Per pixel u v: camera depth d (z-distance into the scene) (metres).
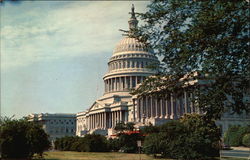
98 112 175.25
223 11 20.16
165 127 58.78
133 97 143.25
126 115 158.88
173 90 24.55
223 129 104.94
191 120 60.34
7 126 44.16
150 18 23.61
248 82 23.27
